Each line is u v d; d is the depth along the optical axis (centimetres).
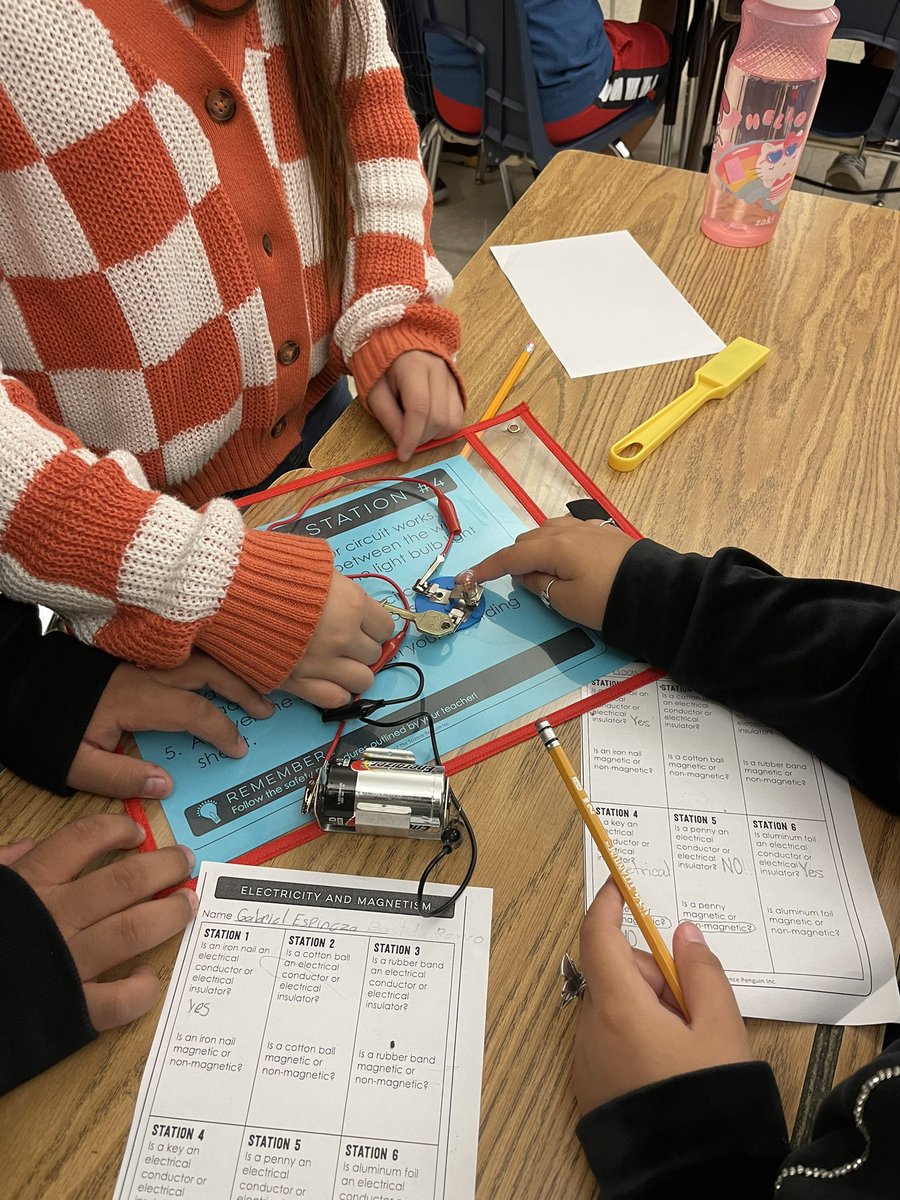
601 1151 46
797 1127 48
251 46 79
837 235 106
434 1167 46
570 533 71
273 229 81
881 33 171
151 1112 48
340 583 67
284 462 105
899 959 54
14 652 64
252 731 64
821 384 89
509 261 103
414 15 190
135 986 50
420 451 84
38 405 81
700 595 64
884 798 59
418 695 66
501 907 55
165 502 64
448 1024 51
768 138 98
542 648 69
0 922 48
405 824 57
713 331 95
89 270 71
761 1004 52
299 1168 46
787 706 62
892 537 76
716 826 59
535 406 87
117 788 60
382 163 92
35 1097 48
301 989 52
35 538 61
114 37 65
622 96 194
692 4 216
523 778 61
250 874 56
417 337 88
